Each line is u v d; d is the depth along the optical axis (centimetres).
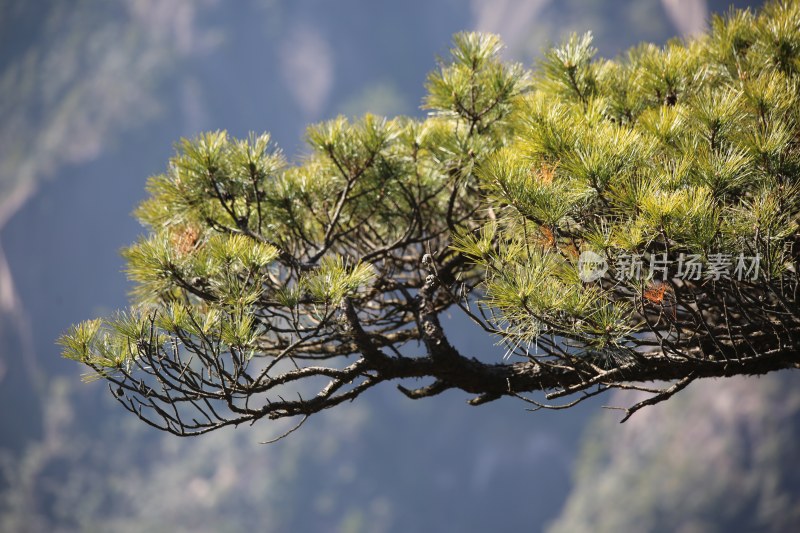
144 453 15012
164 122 16862
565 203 667
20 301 16362
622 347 657
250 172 833
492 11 15788
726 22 948
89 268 16450
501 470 13300
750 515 10262
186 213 847
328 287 713
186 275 758
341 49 17000
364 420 14100
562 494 12781
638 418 11975
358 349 807
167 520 14112
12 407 15825
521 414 13488
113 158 16700
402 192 922
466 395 13912
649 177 675
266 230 870
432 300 814
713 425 10956
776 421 10488
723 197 678
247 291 728
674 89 862
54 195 16625
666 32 13462
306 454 14075
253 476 14188
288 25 17162
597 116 768
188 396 689
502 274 671
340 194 908
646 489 11075
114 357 692
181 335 693
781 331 705
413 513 13525
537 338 680
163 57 17288
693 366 716
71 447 15088
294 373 735
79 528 14312
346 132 881
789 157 688
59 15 18588
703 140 725
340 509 13688
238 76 17150
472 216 919
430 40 16888
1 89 18075
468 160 848
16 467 15175
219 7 17588
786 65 858
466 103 883
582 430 12975
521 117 807
